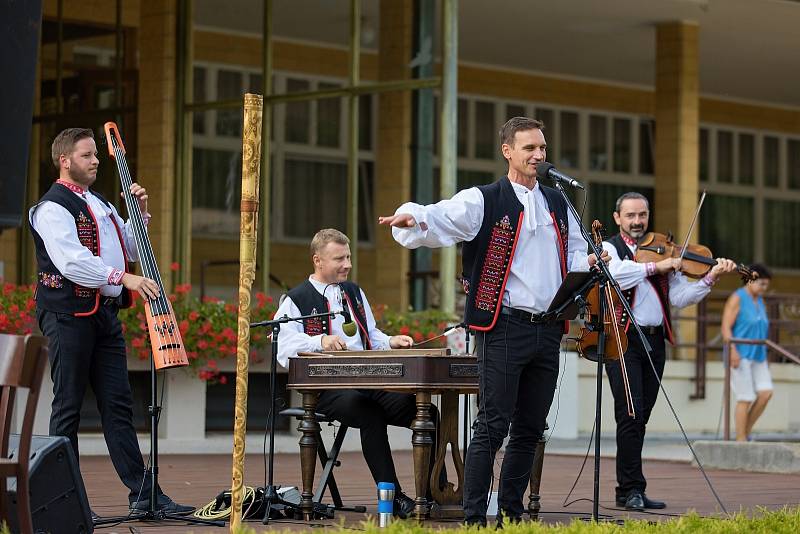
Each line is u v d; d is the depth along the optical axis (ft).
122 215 71.51
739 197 113.80
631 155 107.34
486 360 29.09
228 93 77.15
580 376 74.49
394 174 66.23
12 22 26.78
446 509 33.06
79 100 73.31
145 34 72.23
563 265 29.60
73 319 31.58
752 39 91.86
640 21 87.71
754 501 39.45
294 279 86.22
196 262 79.61
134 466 32.48
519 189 29.50
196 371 56.24
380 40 66.64
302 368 32.71
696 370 79.30
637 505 36.88
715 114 112.78
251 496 32.60
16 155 26.94
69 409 31.65
